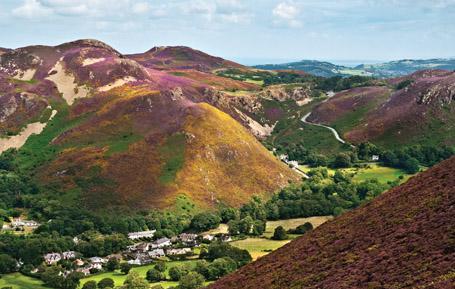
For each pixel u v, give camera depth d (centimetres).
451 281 4712
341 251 7275
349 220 8544
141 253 16400
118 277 14588
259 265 8631
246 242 17088
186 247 17000
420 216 6944
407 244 6256
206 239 17588
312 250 7981
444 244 5759
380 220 7638
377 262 6184
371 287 5522
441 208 6825
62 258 16000
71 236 17888
